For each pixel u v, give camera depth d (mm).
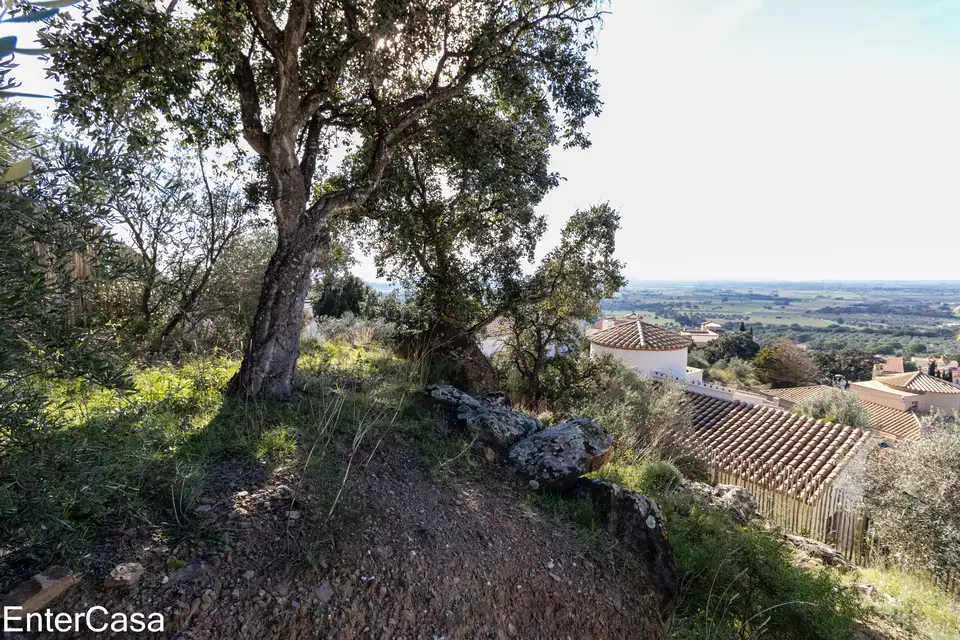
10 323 1567
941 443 8031
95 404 3084
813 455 10828
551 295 8742
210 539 2338
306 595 2248
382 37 4164
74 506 2154
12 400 1621
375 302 11242
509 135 6535
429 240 7820
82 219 1822
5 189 1513
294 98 4301
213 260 6891
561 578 3199
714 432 12703
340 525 2693
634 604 3336
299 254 4586
